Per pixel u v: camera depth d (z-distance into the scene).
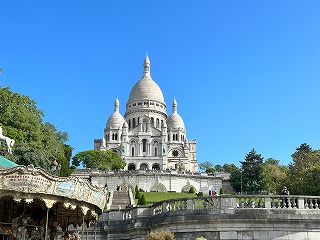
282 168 126.69
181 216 27.89
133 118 174.00
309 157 106.81
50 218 26.47
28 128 68.00
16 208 25.05
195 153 169.50
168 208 29.42
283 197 27.38
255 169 107.19
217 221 26.92
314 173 69.19
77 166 127.50
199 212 27.58
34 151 57.25
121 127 167.88
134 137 159.38
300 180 71.25
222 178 108.31
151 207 31.36
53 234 26.50
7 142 28.23
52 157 64.62
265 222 26.59
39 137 69.44
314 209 27.05
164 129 159.12
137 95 178.12
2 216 24.36
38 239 25.67
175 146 164.50
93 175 100.31
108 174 100.88
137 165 151.75
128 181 101.06
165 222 28.47
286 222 26.58
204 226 27.22
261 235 26.47
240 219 26.67
